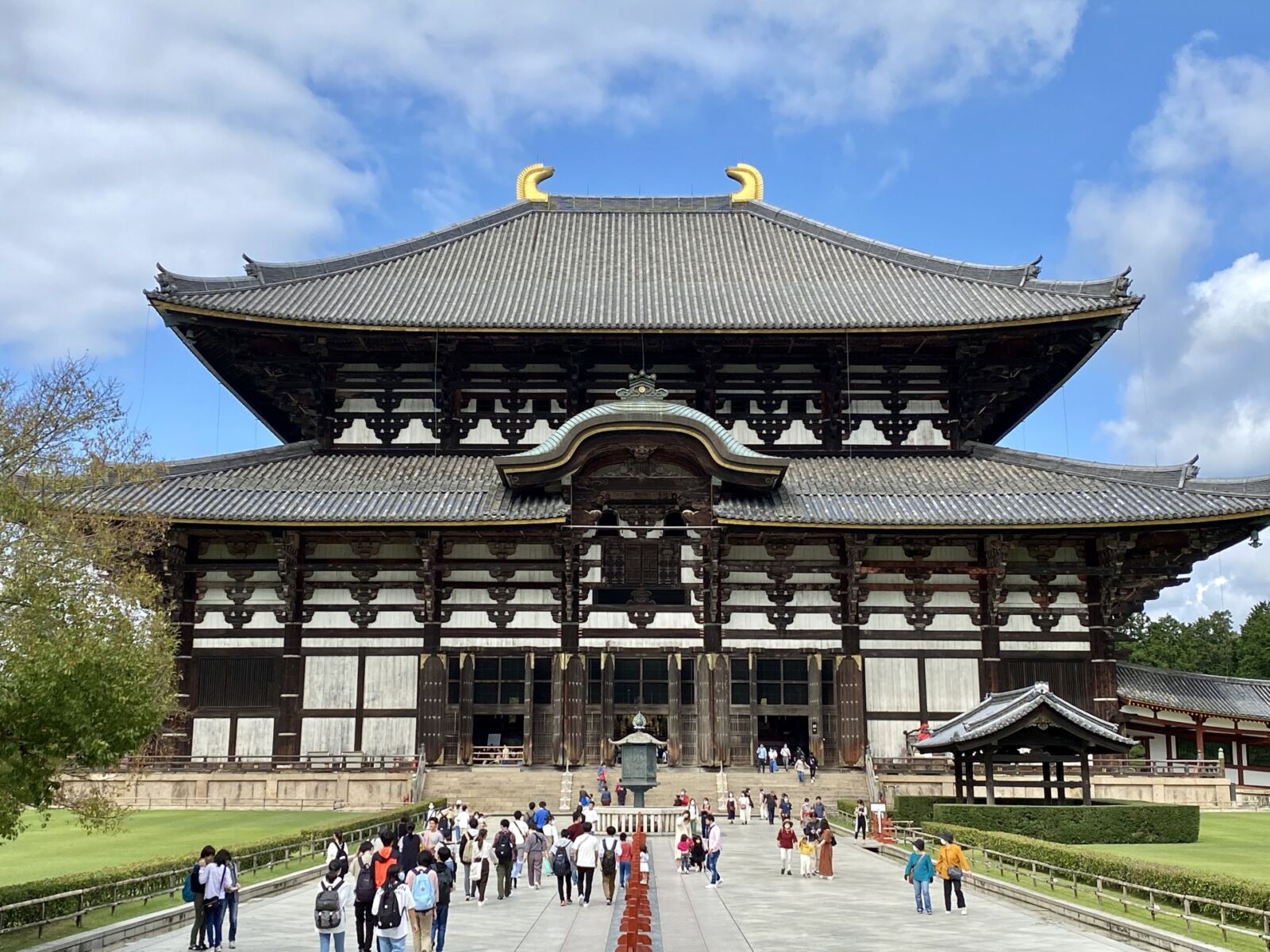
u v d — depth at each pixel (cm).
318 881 3409
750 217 8262
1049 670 5738
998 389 6481
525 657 5681
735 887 3247
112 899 2586
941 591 5794
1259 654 11525
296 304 6331
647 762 4553
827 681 5712
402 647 5678
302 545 5784
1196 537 5697
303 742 5591
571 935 2528
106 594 2541
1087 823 4103
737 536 5831
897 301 6538
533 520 5503
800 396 6519
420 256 7406
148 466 2894
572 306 6488
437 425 6406
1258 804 5500
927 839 4019
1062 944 2350
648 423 5653
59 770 2433
